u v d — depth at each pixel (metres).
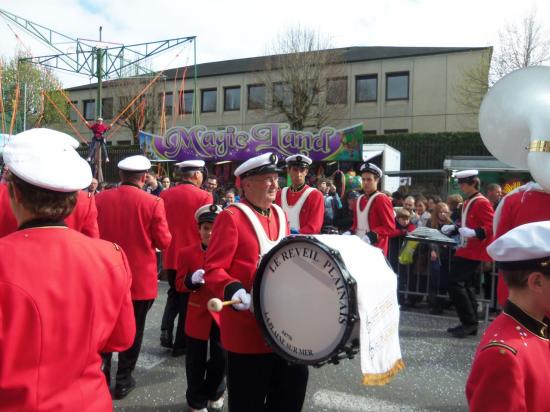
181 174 5.55
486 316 6.07
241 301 2.28
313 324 2.11
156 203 4.13
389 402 3.81
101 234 4.08
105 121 32.88
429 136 20.48
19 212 1.59
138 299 3.95
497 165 12.45
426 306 7.09
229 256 2.50
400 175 15.88
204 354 3.55
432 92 26.34
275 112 26.69
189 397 3.54
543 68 3.10
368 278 2.05
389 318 2.15
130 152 21.55
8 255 1.46
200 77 32.25
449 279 5.49
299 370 2.59
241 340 2.50
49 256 1.51
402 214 7.22
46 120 28.02
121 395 3.84
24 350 1.40
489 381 1.56
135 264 3.99
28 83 26.52
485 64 23.38
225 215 2.55
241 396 2.54
